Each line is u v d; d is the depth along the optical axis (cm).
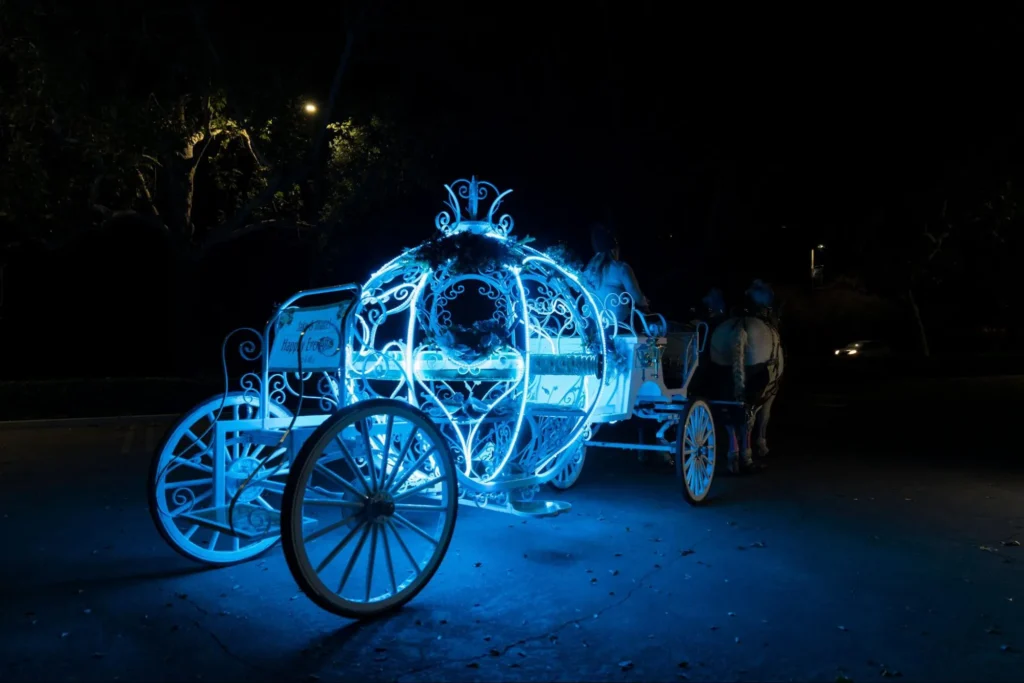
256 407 761
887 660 486
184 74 1689
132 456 1201
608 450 1274
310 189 2092
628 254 2447
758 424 1154
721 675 467
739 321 1042
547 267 763
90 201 1775
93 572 646
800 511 846
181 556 687
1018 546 716
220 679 462
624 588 606
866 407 2022
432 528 775
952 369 3253
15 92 1584
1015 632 525
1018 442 1359
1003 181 2455
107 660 486
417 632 527
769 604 575
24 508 858
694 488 873
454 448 721
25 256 2448
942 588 607
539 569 650
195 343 1995
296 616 554
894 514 834
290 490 510
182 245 1945
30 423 1541
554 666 478
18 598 588
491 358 725
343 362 596
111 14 1511
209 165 2142
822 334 4497
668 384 997
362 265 2248
